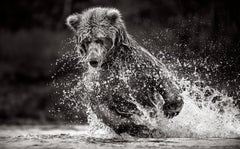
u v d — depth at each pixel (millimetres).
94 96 12445
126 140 10797
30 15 44844
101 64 12188
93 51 12133
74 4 36125
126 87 12375
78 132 15398
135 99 12539
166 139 10977
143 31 21641
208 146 9414
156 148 9219
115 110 12516
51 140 11102
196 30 20391
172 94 12500
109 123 12453
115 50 12430
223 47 20328
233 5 23234
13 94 34250
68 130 16797
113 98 12438
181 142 10211
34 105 31312
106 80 12344
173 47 18328
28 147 9578
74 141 10703
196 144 9781
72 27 13141
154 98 12695
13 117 29750
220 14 23141
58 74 28547
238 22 22953
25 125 22812
